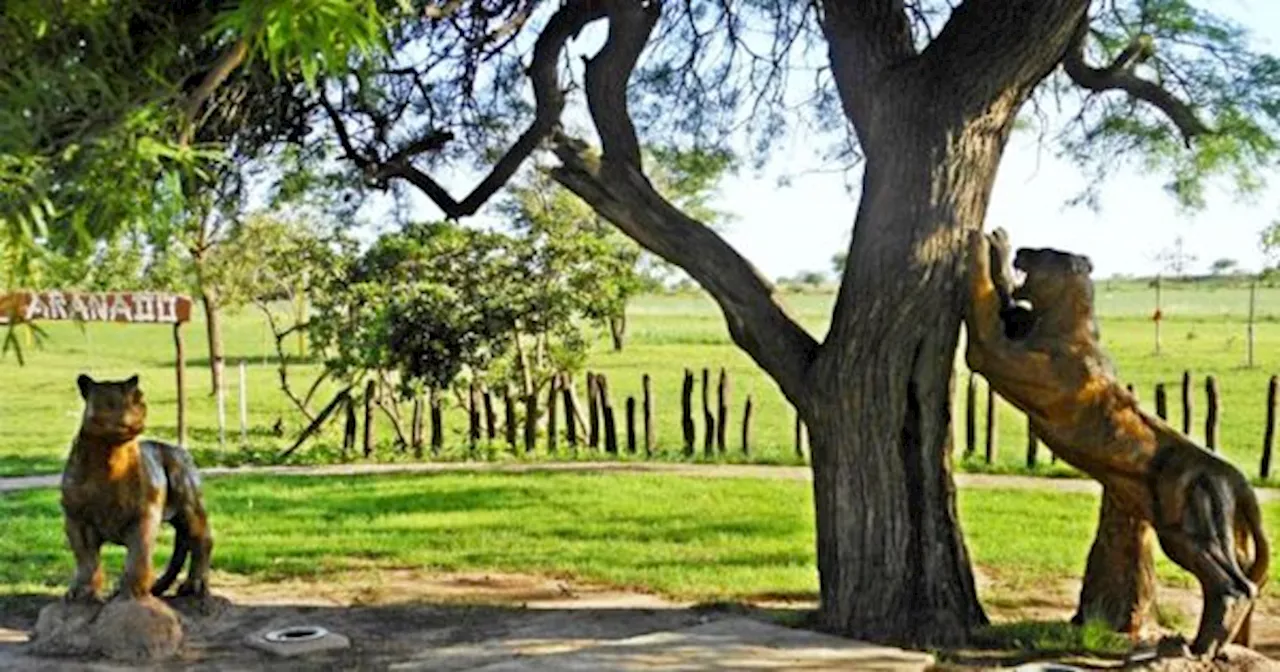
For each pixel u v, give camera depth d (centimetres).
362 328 1708
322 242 1802
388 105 777
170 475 701
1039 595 787
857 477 627
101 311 1249
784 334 656
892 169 616
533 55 720
